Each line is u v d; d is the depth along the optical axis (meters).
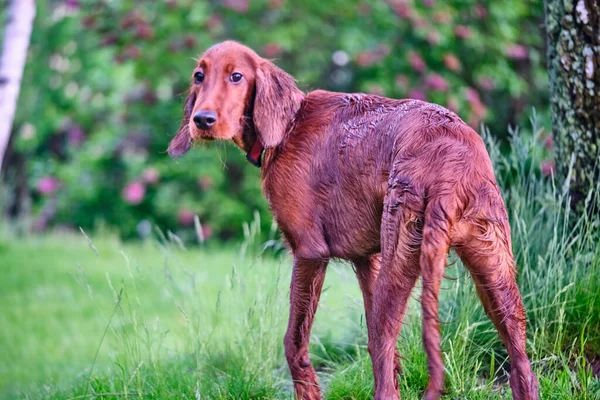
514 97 16.03
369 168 5.05
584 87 6.32
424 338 4.33
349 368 6.38
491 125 16.69
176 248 15.93
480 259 4.64
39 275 13.19
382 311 4.69
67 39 19.39
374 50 16.09
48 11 19.95
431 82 15.16
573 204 6.55
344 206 5.21
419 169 4.62
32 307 11.56
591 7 6.19
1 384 8.48
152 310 11.12
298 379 5.54
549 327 6.25
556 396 5.36
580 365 5.86
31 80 19.72
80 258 14.45
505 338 4.70
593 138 6.35
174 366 6.99
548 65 6.80
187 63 17.31
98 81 18.97
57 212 19.09
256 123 5.53
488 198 4.58
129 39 16.34
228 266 12.66
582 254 6.38
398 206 4.63
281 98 5.56
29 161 21.12
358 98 5.41
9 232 17.19
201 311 8.54
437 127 4.79
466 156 4.61
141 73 17.27
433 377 4.26
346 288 9.82
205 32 17.09
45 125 19.42
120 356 7.43
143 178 17.45
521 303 4.71
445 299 6.84
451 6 15.76
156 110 18.44
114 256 14.63
